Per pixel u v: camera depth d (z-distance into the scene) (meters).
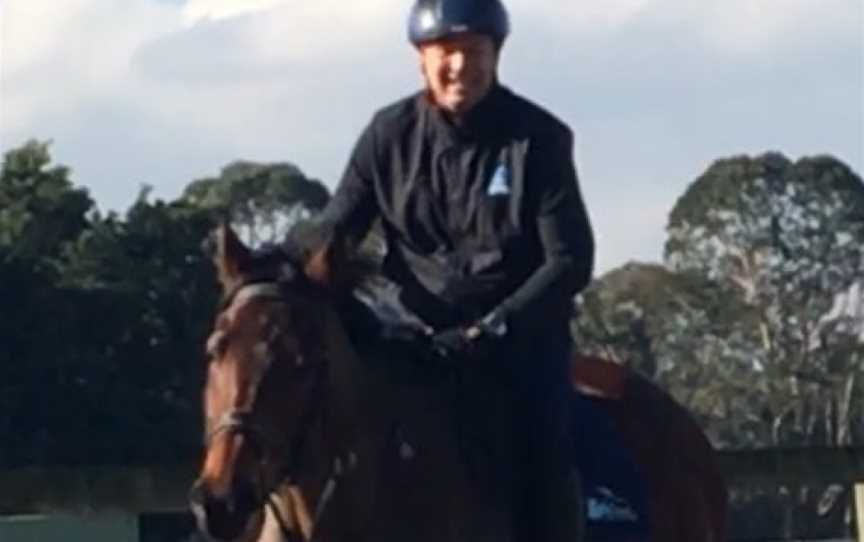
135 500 10.48
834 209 52.50
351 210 7.56
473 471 7.33
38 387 35.16
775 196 52.81
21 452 34.56
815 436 52.19
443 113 7.45
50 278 36.41
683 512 8.53
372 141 7.55
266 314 6.77
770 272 52.59
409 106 7.55
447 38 7.35
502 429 7.42
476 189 7.44
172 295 37.38
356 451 7.02
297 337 6.77
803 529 33.31
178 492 10.55
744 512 33.41
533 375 7.44
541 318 7.40
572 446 7.88
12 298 35.25
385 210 7.55
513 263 7.51
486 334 7.33
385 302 7.50
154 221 38.09
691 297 52.78
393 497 7.12
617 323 52.62
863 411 52.16
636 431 8.52
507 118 7.45
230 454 6.59
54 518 10.97
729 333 52.72
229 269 6.98
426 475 7.18
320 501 6.93
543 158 7.45
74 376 35.41
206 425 6.79
